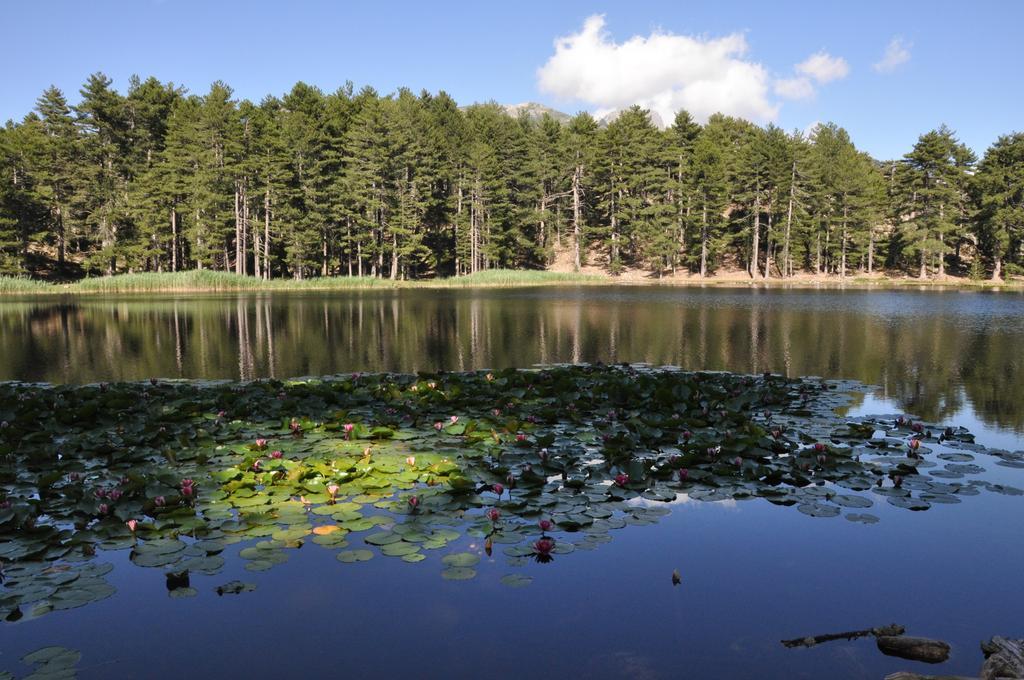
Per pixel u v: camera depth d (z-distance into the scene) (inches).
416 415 286.7
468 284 2060.8
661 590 136.9
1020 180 2087.8
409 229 2138.3
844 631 121.3
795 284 2074.3
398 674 107.4
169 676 107.7
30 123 2253.9
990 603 132.1
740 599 133.3
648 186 2386.8
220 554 153.0
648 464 219.6
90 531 164.9
